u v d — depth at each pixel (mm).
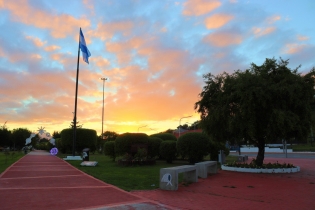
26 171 14906
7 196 7957
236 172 15039
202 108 16703
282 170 14805
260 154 16266
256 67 15750
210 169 14445
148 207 6949
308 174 14188
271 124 14125
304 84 14562
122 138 21188
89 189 9297
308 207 7242
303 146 58531
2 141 77500
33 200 7469
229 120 14789
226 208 7051
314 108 15555
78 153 37812
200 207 7113
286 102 14398
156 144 23625
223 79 16094
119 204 7168
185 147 20016
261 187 10281
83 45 25594
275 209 7008
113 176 12664
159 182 10219
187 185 10547
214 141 17359
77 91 26188
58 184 10352
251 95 13844
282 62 15258
